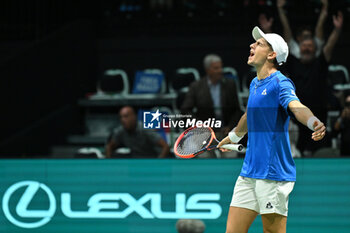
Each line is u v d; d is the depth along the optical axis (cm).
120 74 1975
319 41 1745
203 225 1510
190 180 1534
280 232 1158
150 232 1549
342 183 1494
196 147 1347
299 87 1684
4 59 1966
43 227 1575
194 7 2019
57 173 1570
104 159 1556
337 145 1609
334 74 1769
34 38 2017
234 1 1953
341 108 1658
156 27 2034
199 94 1669
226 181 1523
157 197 1543
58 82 1925
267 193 1134
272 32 1859
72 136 1823
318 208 1501
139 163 1547
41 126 1856
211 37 1955
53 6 2016
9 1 2017
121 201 1554
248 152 1175
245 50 1906
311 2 1853
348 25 1778
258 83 1167
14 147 1819
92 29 2020
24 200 1578
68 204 1570
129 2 2072
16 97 1880
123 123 1656
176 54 1966
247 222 1180
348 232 1495
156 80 1938
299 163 1505
